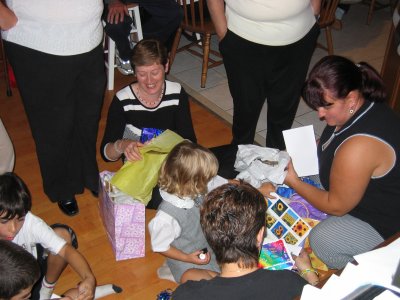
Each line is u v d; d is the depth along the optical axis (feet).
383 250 3.74
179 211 5.89
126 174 6.42
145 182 6.45
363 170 5.29
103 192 7.06
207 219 4.33
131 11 10.88
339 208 5.64
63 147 7.44
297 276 4.14
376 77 5.41
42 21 6.32
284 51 7.46
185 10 11.09
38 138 7.29
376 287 3.43
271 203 6.56
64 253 5.70
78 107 7.38
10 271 4.33
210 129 10.25
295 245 6.44
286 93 8.03
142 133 7.20
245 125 8.43
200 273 5.82
